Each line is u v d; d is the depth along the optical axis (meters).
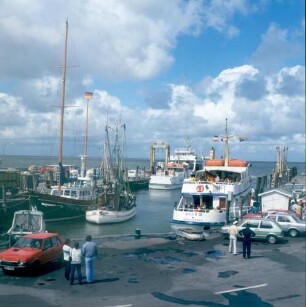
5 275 19.47
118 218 55.22
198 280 18.91
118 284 18.20
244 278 19.23
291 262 22.30
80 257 18.25
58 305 15.49
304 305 15.30
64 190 59.78
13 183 56.72
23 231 30.06
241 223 28.59
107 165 60.69
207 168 43.53
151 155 133.75
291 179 113.62
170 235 31.36
